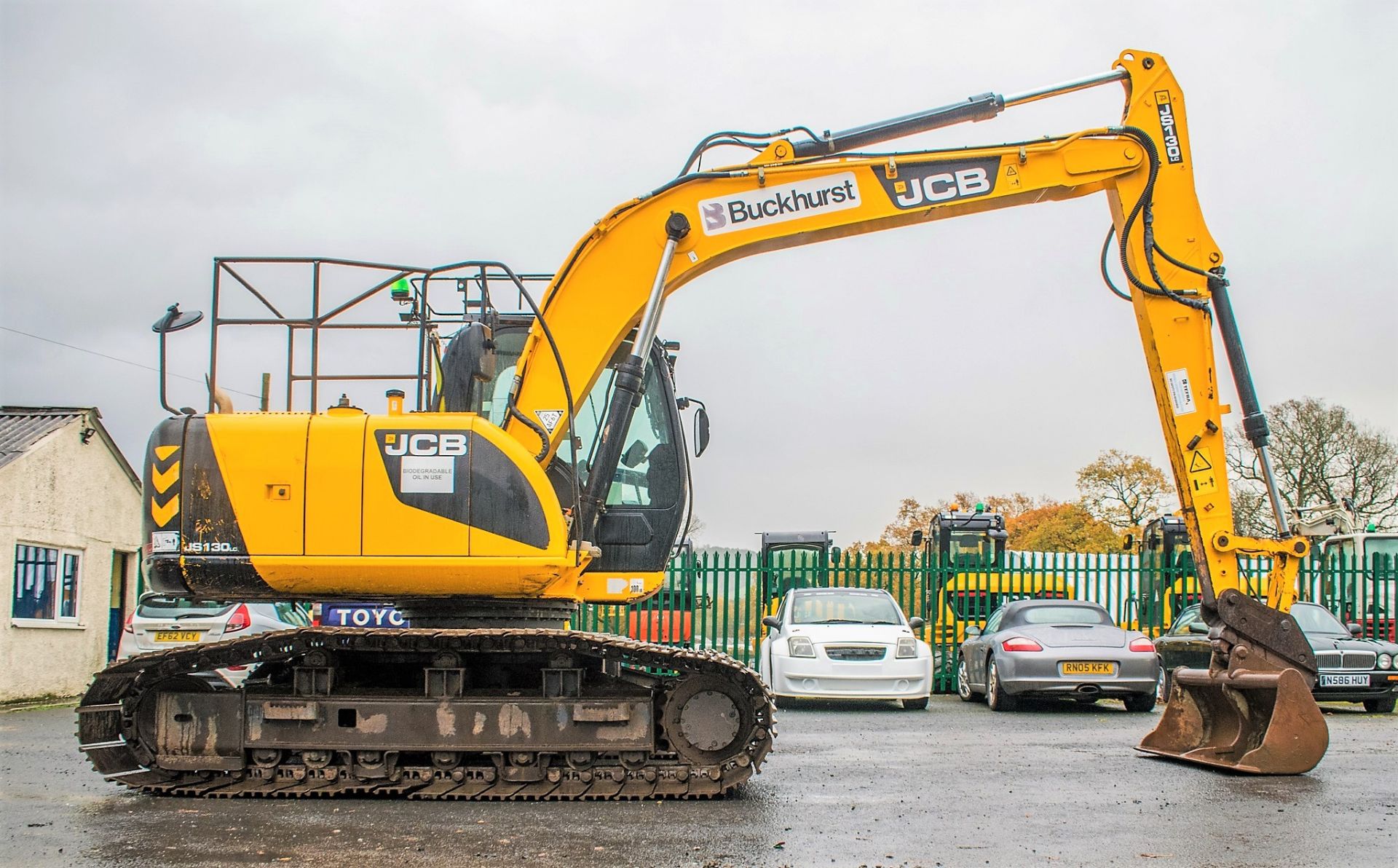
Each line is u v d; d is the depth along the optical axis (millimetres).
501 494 8109
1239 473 42281
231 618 14977
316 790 8086
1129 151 9656
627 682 8367
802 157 9508
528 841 6672
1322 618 17047
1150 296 9688
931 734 12875
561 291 9148
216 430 8211
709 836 6844
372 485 8109
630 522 9133
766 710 8148
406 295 8633
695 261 9305
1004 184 9555
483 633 7945
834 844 6648
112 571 20000
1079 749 11359
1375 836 6906
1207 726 10352
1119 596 21609
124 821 7230
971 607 21078
